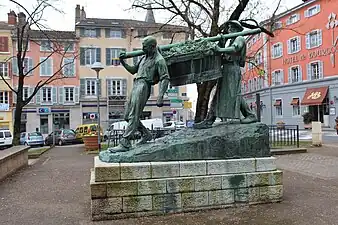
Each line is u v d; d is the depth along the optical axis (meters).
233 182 6.33
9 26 42.31
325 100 37.19
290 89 42.19
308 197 7.05
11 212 6.55
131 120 6.46
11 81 41.94
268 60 45.59
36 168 13.17
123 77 44.81
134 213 5.85
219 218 5.72
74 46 43.41
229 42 7.25
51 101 43.09
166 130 16.11
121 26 44.38
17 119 19.98
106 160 6.18
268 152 6.82
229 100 6.95
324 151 16.47
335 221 5.51
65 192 8.30
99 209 5.75
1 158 10.43
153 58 6.52
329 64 36.59
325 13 36.84
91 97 43.97
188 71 6.75
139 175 5.94
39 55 42.59
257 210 6.12
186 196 6.07
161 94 6.21
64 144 33.16
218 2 18.30
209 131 6.74
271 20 19.70
